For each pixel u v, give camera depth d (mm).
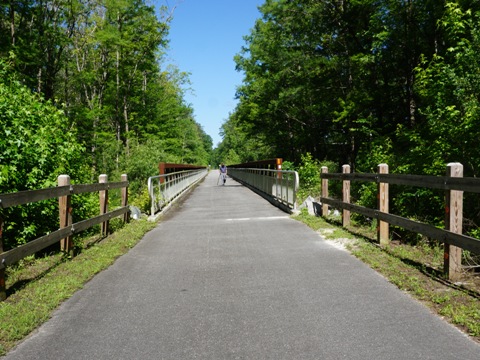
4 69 9859
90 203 9523
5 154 7348
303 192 17281
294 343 3418
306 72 24500
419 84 11156
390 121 21281
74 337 3680
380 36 16141
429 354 3166
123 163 22641
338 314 4016
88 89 32719
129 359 3236
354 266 5781
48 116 9227
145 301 4590
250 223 10195
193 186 28688
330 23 22266
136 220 10859
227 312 4168
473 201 7359
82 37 28156
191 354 3285
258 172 21250
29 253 5176
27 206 7336
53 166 8516
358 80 20672
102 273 5844
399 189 9141
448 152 8164
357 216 9875
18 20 23000
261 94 31625
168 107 39219
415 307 4152
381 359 3105
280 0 24078
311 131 31094
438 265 5562
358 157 16875
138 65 30250
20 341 3627
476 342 3355
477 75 8188
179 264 6250
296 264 5984
